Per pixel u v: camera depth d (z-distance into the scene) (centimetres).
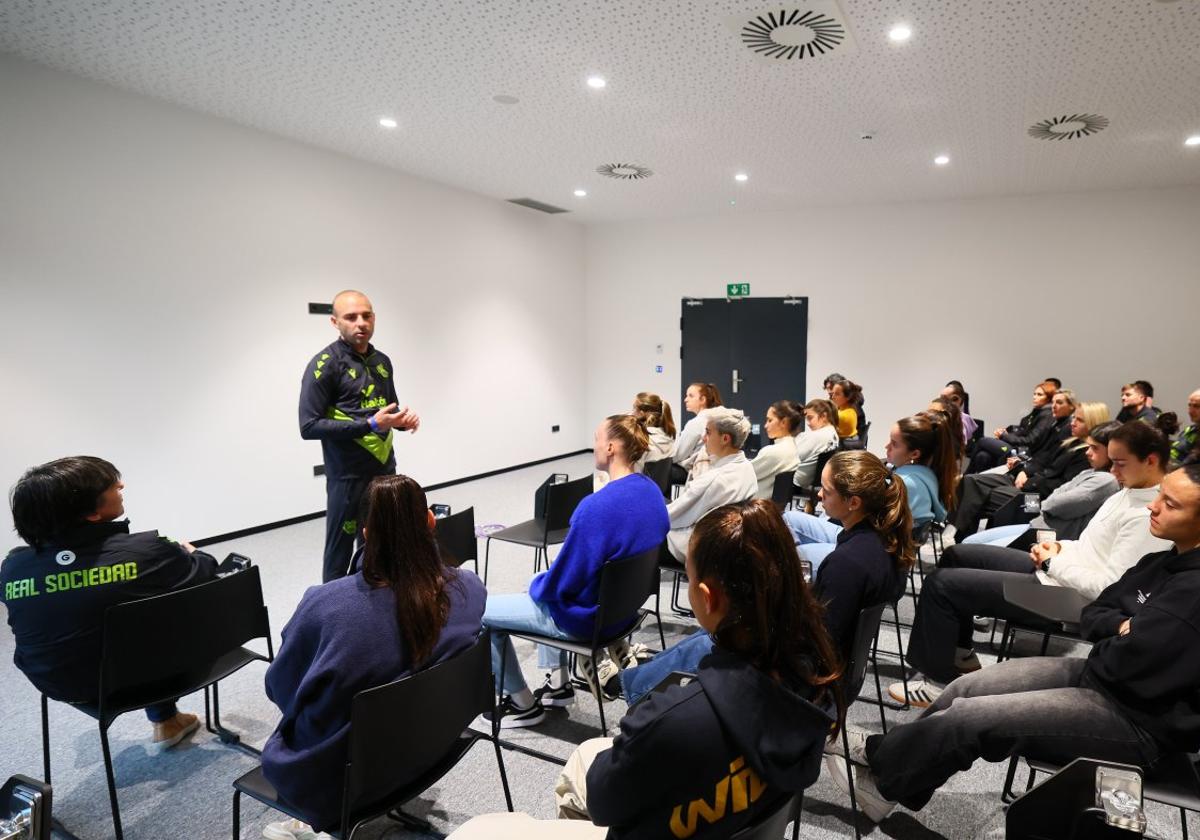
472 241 652
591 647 204
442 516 266
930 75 343
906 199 659
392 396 312
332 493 293
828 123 423
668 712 87
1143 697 142
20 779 101
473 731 162
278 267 476
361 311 288
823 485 186
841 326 712
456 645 142
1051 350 630
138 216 394
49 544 169
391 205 561
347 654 125
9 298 344
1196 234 573
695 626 309
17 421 351
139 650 167
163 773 205
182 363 423
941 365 673
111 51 330
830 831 179
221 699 248
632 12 280
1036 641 295
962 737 156
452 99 391
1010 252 636
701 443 424
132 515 405
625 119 422
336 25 298
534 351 755
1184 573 145
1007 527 315
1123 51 310
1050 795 121
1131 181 564
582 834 126
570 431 834
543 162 531
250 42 317
